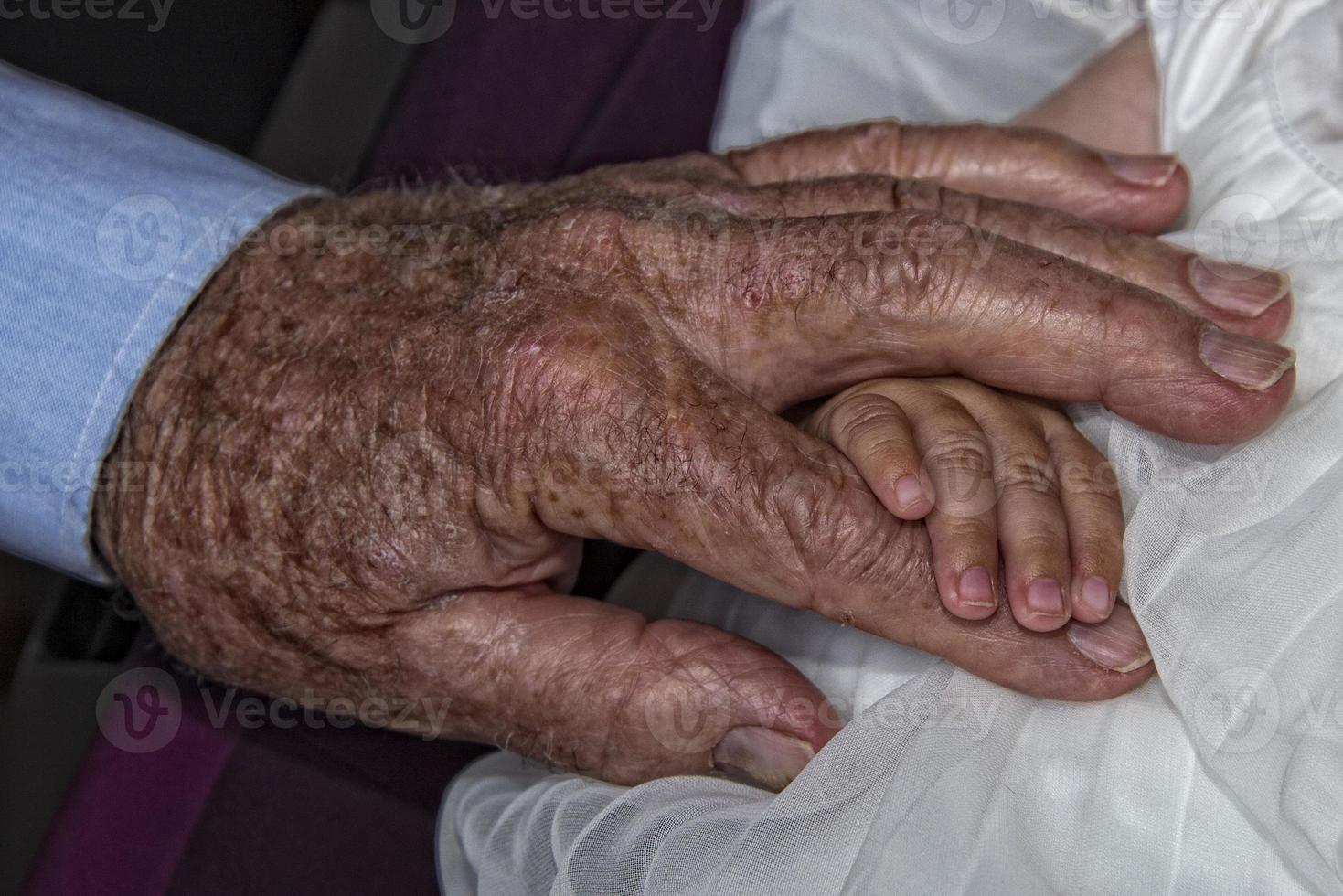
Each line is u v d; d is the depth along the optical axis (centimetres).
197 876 58
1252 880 50
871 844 51
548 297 54
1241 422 52
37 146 59
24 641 68
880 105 69
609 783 55
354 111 69
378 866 57
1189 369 52
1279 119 58
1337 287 54
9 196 58
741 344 54
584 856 53
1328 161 57
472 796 56
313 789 58
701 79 70
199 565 56
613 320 53
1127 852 51
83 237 57
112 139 60
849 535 51
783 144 60
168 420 56
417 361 54
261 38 77
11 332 57
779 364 54
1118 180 57
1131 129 63
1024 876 50
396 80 69
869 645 55
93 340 57
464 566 54
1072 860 51
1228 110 59
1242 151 58
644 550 60
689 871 52
